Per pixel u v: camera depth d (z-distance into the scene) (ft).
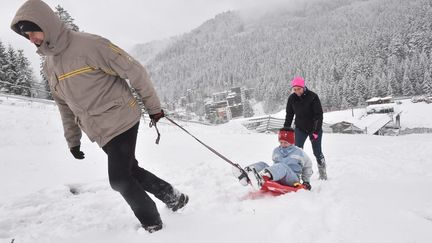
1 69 140.26
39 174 21.67
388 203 12.69
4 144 36.68
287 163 16.38
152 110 11.32
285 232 9.55
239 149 35.14
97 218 12.65
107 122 10.44
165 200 12.23
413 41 451.12
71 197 15.78
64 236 10.96
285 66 643.45
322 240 9.04
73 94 10.22
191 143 41.73
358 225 10.00
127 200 10.61
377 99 290.97
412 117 243.19
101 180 18.92
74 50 9.80
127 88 10.98
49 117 67.00
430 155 29.37
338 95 351.46
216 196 14.71
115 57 10.11
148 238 10.07
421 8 554.05
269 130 130.72
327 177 22.00
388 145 36.91
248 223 10.61
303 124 21.03
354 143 41.68
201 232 10.17
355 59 434.30
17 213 13.30
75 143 12.06
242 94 575.79
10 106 74.59
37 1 9.23
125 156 10.59
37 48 9.71
